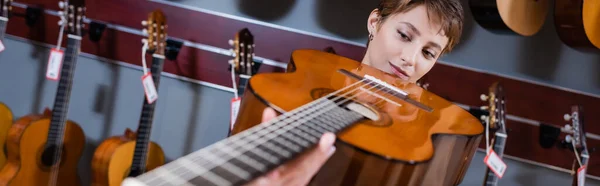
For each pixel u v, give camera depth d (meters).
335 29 3.87
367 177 2.26
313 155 1.94
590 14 3.78
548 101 3.99
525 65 3.96
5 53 3.96
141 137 3.64
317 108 2.46
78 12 3.68
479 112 3.88
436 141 2.59
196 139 3.96
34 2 3.91
